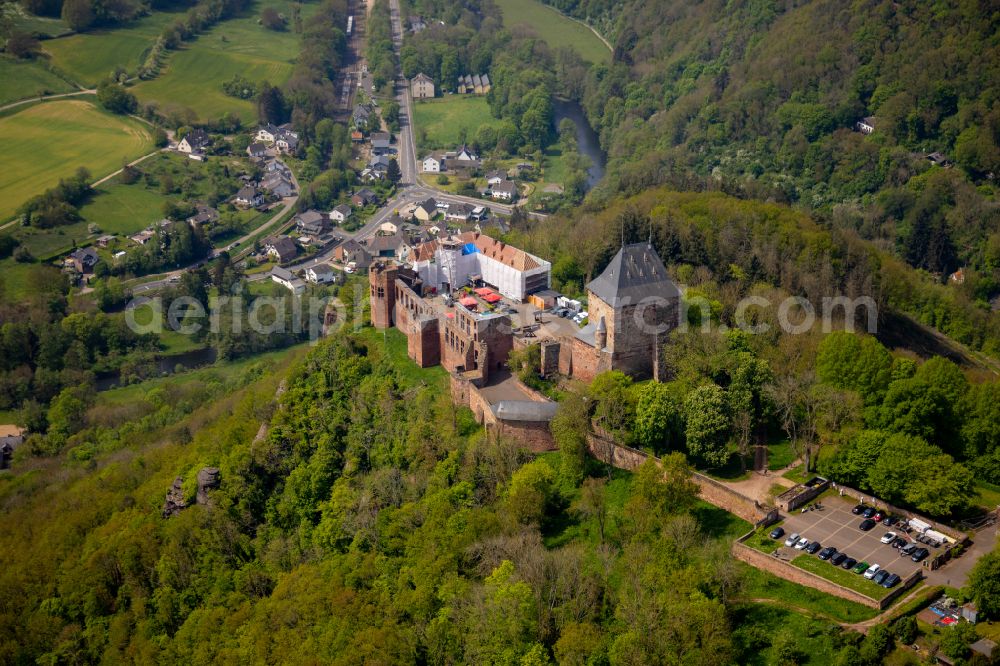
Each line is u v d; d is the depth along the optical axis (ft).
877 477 536.01
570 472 590.55
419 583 534.37
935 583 475.72
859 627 451.94
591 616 483.92
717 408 574.56
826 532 519.19
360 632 520.01
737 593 481.05
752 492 551.18
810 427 593.01
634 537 516.73
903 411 595.47
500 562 522.06
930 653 431.84
